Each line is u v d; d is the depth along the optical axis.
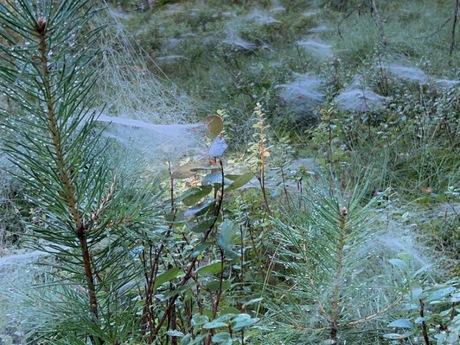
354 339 1.46
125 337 1.57
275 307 1.68
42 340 1.65
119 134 2.26
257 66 6.56
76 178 1.36
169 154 2.27
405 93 5.21
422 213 3.22
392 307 1.45
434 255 2.57
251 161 2.96
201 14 8.14
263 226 2.62
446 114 4.52
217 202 1.88
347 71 6.17
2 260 1.98
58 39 1.20
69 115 1.29
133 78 5.00
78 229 1.39
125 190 1.47
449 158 4.05
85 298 1.55
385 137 4.18
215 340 1.39
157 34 7.34
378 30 7.25
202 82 6.24
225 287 1.74
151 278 1.74
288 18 8.23
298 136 4.77
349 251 1.40
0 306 1.61
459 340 1.35
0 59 1.25
